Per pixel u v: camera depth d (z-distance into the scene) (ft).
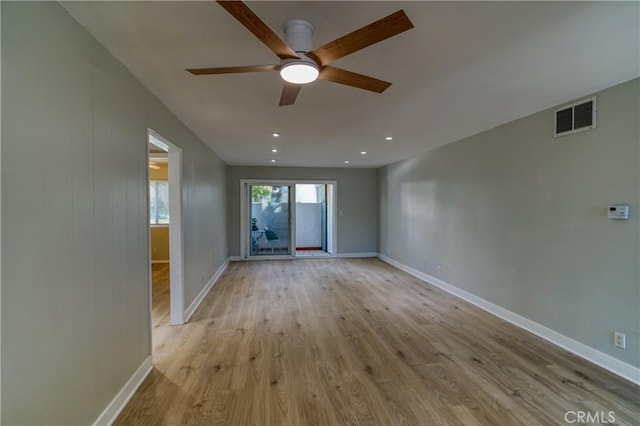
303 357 9.02
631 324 7.75
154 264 24.08
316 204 29.22
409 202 20.21
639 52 6.36
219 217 19.81
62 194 4.87
